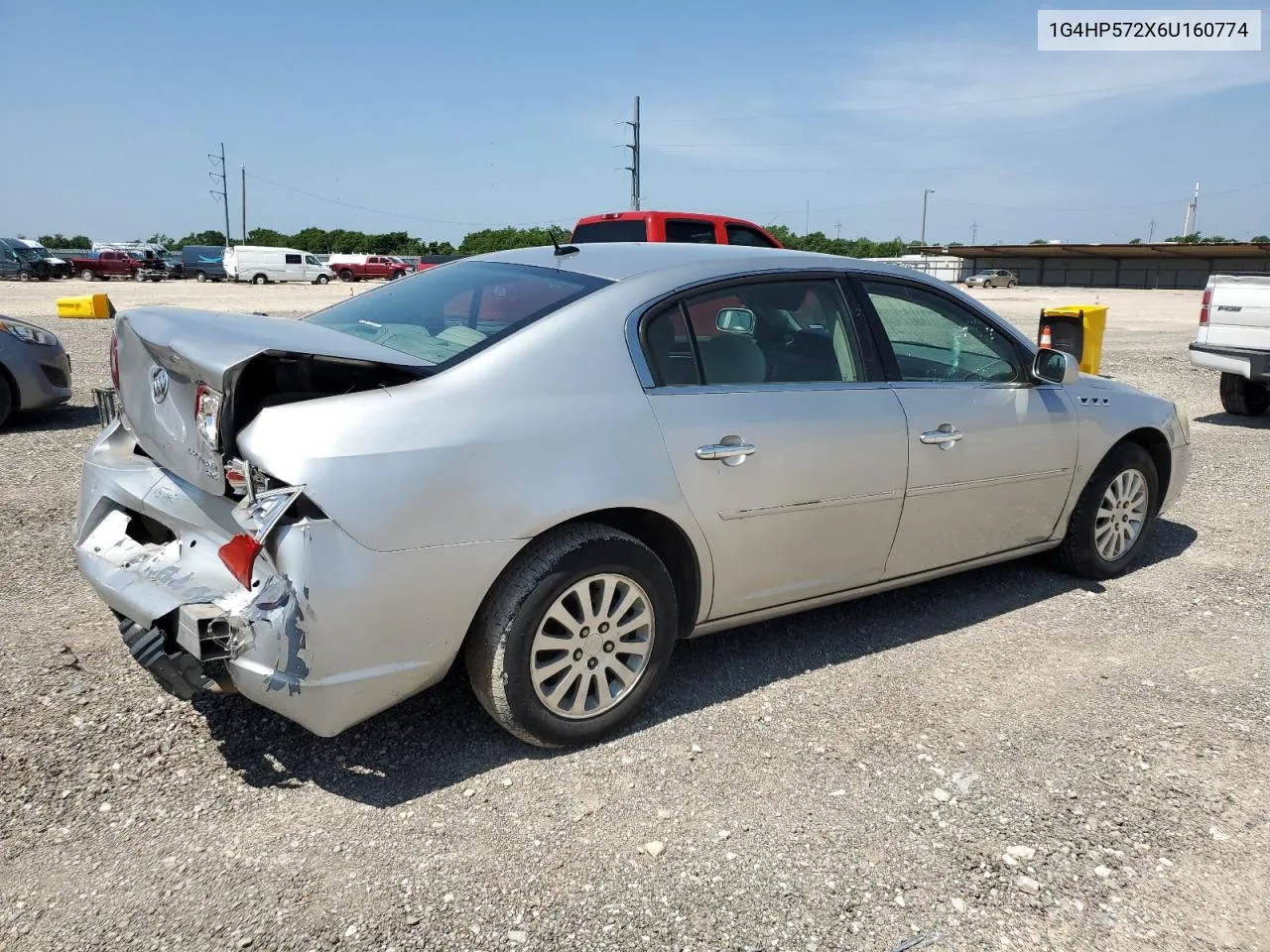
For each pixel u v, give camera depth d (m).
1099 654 4.02
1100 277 77.50
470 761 3.11
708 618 3.48
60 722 3.22
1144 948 2.36
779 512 3.47
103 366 11.49
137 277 49.22
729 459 3.30
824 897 2.51
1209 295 9.66
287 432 2.64
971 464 4.06
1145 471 4.91
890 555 3.92
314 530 2.58
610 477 3.03
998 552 4.41
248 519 2.60
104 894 2.44
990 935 2.38
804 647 4.04
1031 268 81.00
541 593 2.94
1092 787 3.03
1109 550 4.89
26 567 4.62
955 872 2.62
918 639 4.15
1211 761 3.20
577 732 3.14
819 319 3.76
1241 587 4.84
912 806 2.91
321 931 2.34
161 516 3.10
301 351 2.70
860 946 2.34
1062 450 4.45
